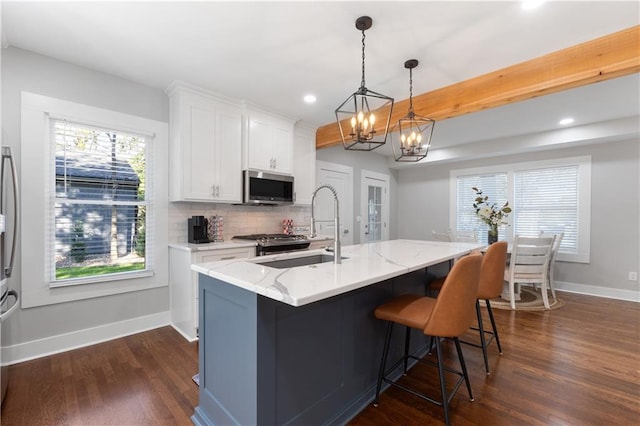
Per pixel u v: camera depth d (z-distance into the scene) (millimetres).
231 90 3133
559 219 4711
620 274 4215
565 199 4664
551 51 2352
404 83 2908
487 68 2619
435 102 3051
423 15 1951
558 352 2535
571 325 3152
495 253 2277
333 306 1714
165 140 3137
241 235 3758
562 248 4680
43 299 2453
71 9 1913
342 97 3287
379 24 2049
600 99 3256
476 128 4293
